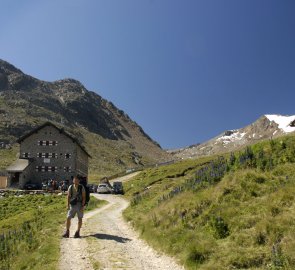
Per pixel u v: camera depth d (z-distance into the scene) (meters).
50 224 23.92
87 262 13.94
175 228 16.92
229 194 17.94
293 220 13.22
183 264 13.20
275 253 11.37
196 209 17.92
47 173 96.00
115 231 20.88
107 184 81.44
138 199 34.34
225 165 22.92
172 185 36.28
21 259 15.91
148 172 110.06
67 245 16.73
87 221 25.25
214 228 14.91
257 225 13.75
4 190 77.31
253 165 21.30
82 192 18.91
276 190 16.58
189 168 95.81
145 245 16.97
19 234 21.66
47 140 97.31
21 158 95.31
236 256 12.09
